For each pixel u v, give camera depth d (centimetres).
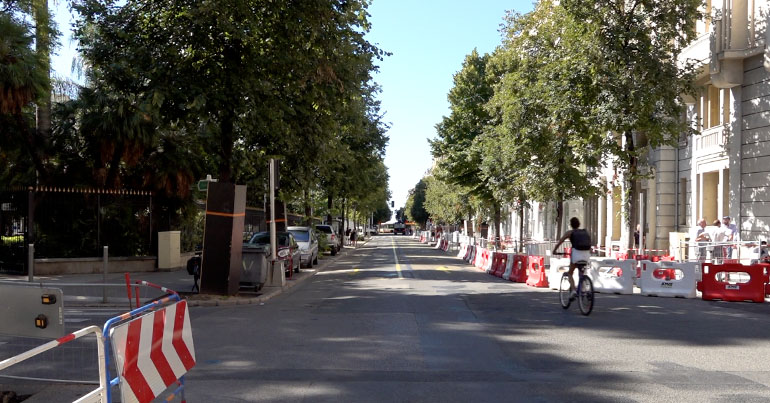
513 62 2528
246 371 773
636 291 1784
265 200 2664
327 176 2577
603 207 3519
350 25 1655
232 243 1549
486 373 763
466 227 6109
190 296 1529
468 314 1259
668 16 1867
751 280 1516
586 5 1886
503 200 3203
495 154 2981
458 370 779
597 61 1873
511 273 2128
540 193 2592
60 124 2300
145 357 540
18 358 434
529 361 829
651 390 682
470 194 3991
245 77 1570
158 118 1611
